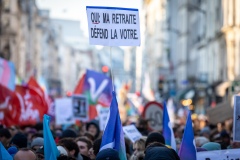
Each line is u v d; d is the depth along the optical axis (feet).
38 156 38.73
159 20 363.76
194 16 236.63
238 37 156.76
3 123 65.05
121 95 167.43
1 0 244.01
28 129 67.51
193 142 40.01
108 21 41.01
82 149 46.21
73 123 79.46
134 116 143.13
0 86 63.41
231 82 134.82
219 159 37.73
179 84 259.80
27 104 69.36
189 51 251.60
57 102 78.33
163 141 41.78
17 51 254.68
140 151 41.68
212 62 185.06
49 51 509.35
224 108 70.95
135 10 41.37
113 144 38.55
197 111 204.23
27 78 309.22
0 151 35.68
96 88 83.30
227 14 159.43
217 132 65.62
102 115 72.64
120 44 41.06
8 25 245.24
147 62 424.05
